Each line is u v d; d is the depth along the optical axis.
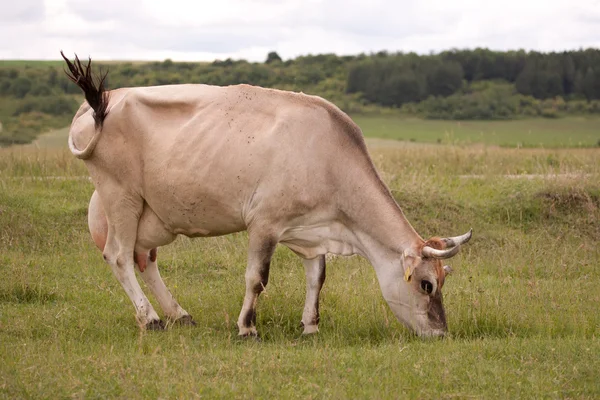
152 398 5.12
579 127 58.31
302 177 6.80
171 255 9.91
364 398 5.20
